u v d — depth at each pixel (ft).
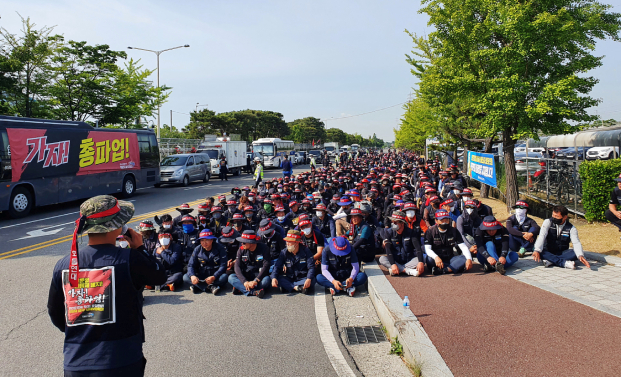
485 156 43.93
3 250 30.55
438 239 21.40
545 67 32.53
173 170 79.20
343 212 30.53
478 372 11.55
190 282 23.47
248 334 16.31
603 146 58.75
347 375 12.95
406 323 14.94
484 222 21.58
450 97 37.09
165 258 22.34
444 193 39.60
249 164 121.80
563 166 38.09
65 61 69.46
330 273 21.35
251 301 20.52
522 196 48.08
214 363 13.84
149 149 68.90
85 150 53.78
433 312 15.97
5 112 61.98
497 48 34.50
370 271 22.48
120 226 8.04
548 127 31.83
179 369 13.42
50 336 16.19
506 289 18.48
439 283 19.88
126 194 62.64
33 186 46.26
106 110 76.18
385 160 125.18
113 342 7.70
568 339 13.23
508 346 12.94
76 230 7.70
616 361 11.75
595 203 30.58
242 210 33.30
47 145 48.16
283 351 14.71
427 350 12.90
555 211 21.47
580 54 31.96
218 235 28.91
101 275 7.67
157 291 22.38
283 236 25.41
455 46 34.58
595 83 31.68
